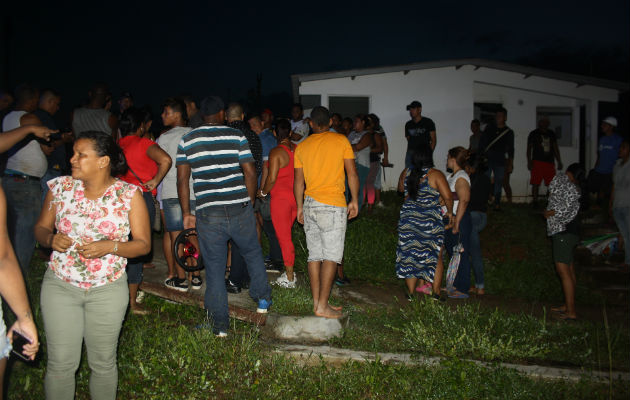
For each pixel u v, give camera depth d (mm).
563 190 6742
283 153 6078
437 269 6957
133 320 4949
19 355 2746
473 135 13344
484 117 14516
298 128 8453
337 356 4789
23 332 2646
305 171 5402
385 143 10742
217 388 4137
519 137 14461
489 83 14078
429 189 6441
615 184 8906
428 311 6074
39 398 3709
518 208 12133
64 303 3111
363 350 5070
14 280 2594
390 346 5273
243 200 4758
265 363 4578
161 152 4957
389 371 4480
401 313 6227
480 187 7543
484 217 7676
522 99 14406
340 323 5391
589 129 14539
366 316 5965
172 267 5926
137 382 4062
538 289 8469
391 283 7746
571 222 6832
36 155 4789
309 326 5273
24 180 4742
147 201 4977
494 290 8344
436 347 5277
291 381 4301
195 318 5230
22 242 4738
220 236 4676
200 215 4660
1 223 2525
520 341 5703
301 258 7543
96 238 3164
